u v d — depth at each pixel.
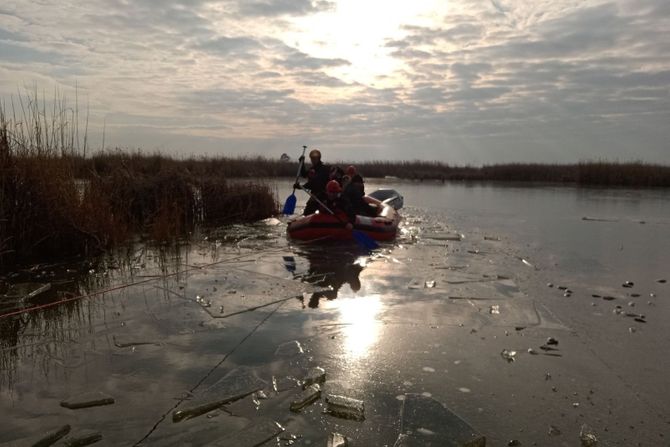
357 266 6.68
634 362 3.62
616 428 2.76
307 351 3.77
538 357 3.70
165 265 6.61
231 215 11.37
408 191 22.17
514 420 2.85
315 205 9.71
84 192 7.44
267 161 27.97
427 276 6.12
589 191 22.27
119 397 3.04
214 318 4.49
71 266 6.43
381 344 3.93
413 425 2.73
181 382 3.24
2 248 6.11
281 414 2.88
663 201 16.94
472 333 4.18
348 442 2.60
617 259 7.23
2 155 6.29
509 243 8.66
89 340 3.95
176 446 2.54
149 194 10.45
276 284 5.66
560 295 5.30
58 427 2.67
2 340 3.94
